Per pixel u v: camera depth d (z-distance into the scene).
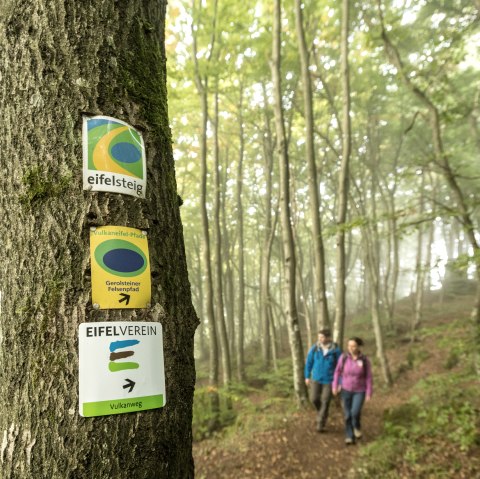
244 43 10.62
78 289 1.11
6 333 1.12
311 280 25.56
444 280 24.97
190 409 1.26
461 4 9.63
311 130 8.75
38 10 1.24
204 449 7.00
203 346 23.48
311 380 7.02
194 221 21.59
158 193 1.31
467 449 5.00
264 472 5.69
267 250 14.66
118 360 1.11
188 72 10.13
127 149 1.25
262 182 21.73
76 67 1.22
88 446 1.03
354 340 6.30
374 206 16.36
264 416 7.91
